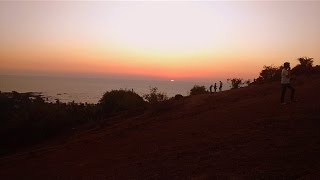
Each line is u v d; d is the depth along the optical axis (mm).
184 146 12102
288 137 10258
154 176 9117
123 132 19016
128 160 11922
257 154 9102
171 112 23156
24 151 24750
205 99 25125
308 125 11398
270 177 7211
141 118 23828
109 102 38531
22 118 31016
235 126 13633
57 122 31375
